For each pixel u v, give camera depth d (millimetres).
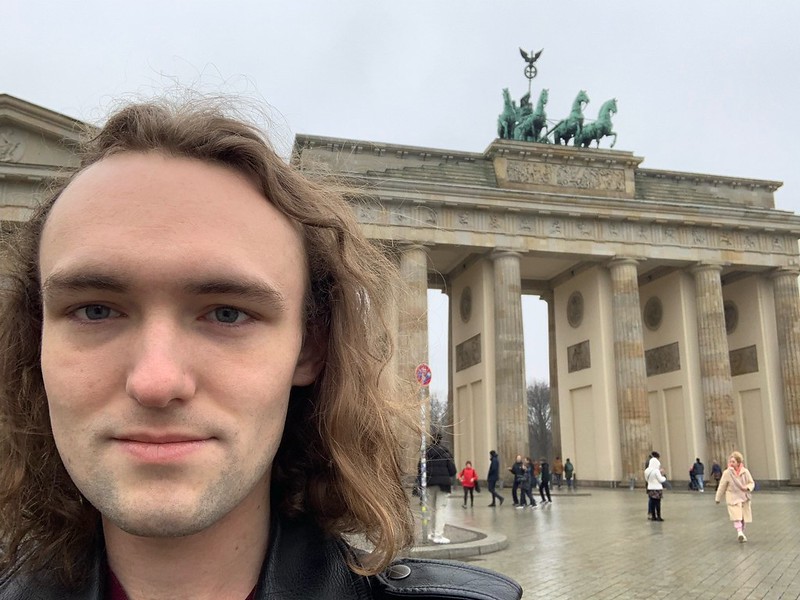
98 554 1131
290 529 1229
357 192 1678
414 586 1197
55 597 1104
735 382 39906
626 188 37531
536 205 34562
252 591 1128
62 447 982
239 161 1132
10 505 1219
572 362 39344
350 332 1386
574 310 39531
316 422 1381
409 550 1564
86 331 997
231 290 1017
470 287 37688
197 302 1014
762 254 37594
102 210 1016
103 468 944
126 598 1082
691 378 36969
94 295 990
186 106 1260
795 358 36750
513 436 32844
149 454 934
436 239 33531
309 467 1375
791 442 36031
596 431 36594
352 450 1344
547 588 8500
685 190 39156
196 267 990
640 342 35094
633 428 34031
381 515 1292
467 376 37531
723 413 35031
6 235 1383
